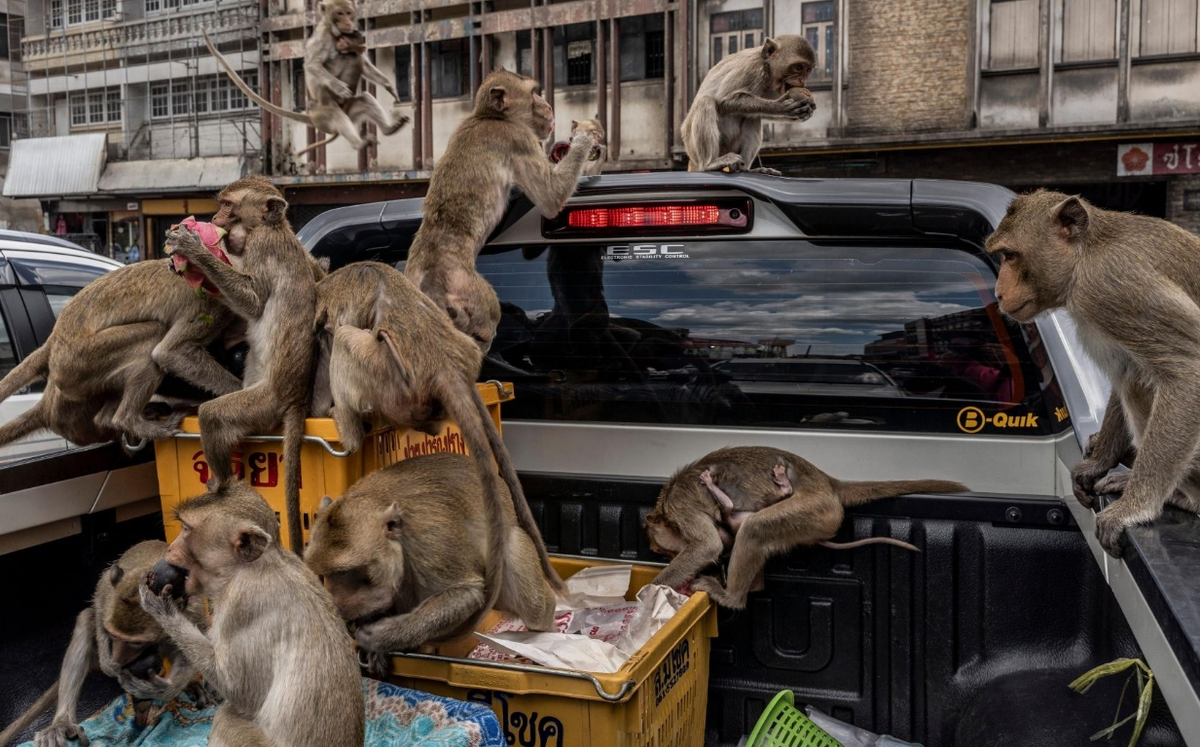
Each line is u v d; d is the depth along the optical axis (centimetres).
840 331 335
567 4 2091
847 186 327
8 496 294
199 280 304
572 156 373
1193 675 151
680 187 348
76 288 636
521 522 295
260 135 2606
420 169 2292
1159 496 236
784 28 1862
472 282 361
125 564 292
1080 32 1678
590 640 284
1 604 299
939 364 324
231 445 299
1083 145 1692
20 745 279
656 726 276
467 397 278
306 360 307
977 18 1720
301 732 228
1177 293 246
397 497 276
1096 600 286
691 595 326
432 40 2255
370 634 270
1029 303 272
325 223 398
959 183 321
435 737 239
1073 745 248
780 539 315
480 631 311
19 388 342
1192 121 1592
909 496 313
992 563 305
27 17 3100
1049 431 312
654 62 2033
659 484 349
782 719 293
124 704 290
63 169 2894
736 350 346
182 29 2727
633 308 358
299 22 2458
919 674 312
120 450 336
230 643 241
